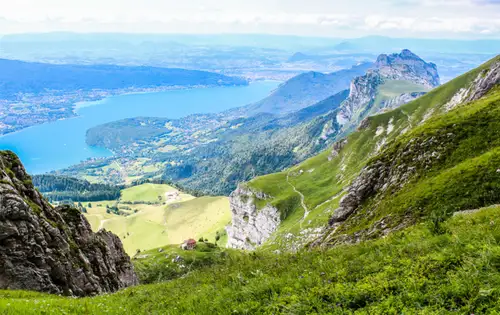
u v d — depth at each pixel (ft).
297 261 65.10
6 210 136.98
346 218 231.09
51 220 167.53
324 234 231.09
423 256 46.34
